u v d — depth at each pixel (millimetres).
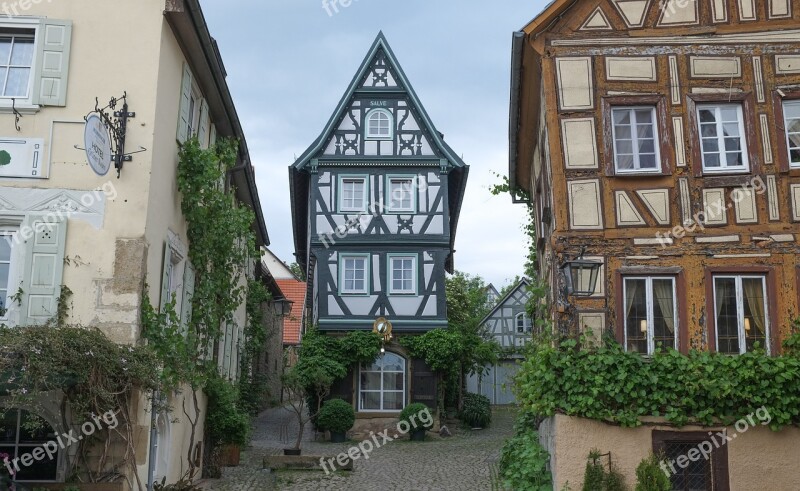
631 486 10852
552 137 12289
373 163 24766
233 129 15664
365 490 13414
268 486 13664
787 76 12258
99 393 9023
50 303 10125
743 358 11102
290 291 43000
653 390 11023
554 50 12555
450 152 24812
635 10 12602
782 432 10961
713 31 12445
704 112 12336
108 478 9719
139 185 10562
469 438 22797
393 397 23609
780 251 11758
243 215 14055
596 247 11930
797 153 12102
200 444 14008
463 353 26266
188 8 11320
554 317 12367
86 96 10734
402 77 25141
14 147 10523
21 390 8562
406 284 24250
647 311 11797
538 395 11234
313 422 23016
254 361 26781
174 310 11781
